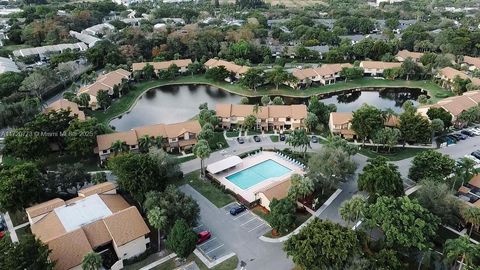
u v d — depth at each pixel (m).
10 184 83.81
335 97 180.75
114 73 183.88
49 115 119.12
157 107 166.00
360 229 74.88
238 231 83.38
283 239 80.38
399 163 111.19
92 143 111.81
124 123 148.62
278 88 184.25
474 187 95.12
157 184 86.81
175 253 75.81
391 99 178.12
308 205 91.88
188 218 79.31
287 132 134.00
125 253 74.12
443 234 81.50
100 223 76.44
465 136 127.06
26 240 64.50
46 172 99.00
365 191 90.50
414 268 71.00
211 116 134.50
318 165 94.31
